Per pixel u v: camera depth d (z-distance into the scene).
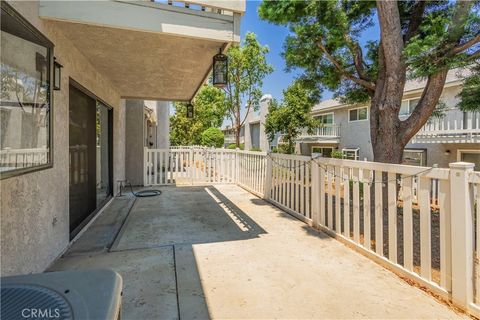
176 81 5.59
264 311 2.09
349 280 2.56
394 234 2.73
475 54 3.95
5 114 2.04
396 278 2.61
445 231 2.24
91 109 4.60
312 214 4.21
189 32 3.16
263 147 19.42
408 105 11.80
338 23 5.18
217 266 2.85
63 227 3.20
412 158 11.73
